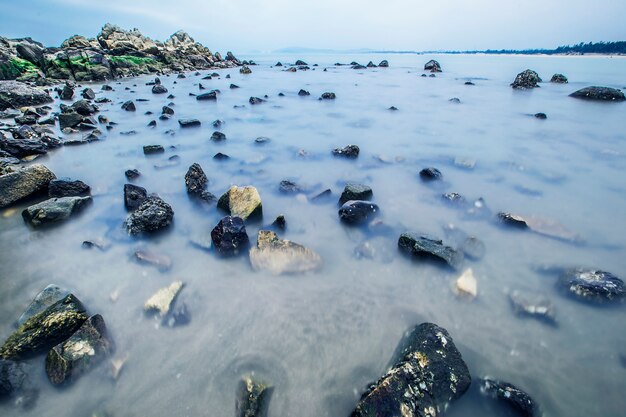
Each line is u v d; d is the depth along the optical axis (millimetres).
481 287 4422
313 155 9680
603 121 14312
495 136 11914
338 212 6164
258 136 11781
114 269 4797
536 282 4508
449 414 2924
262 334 3746
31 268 4828
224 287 4445
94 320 3600
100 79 33406
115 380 3223
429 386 2934
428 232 5688
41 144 9836
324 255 5094
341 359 3469
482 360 3438
